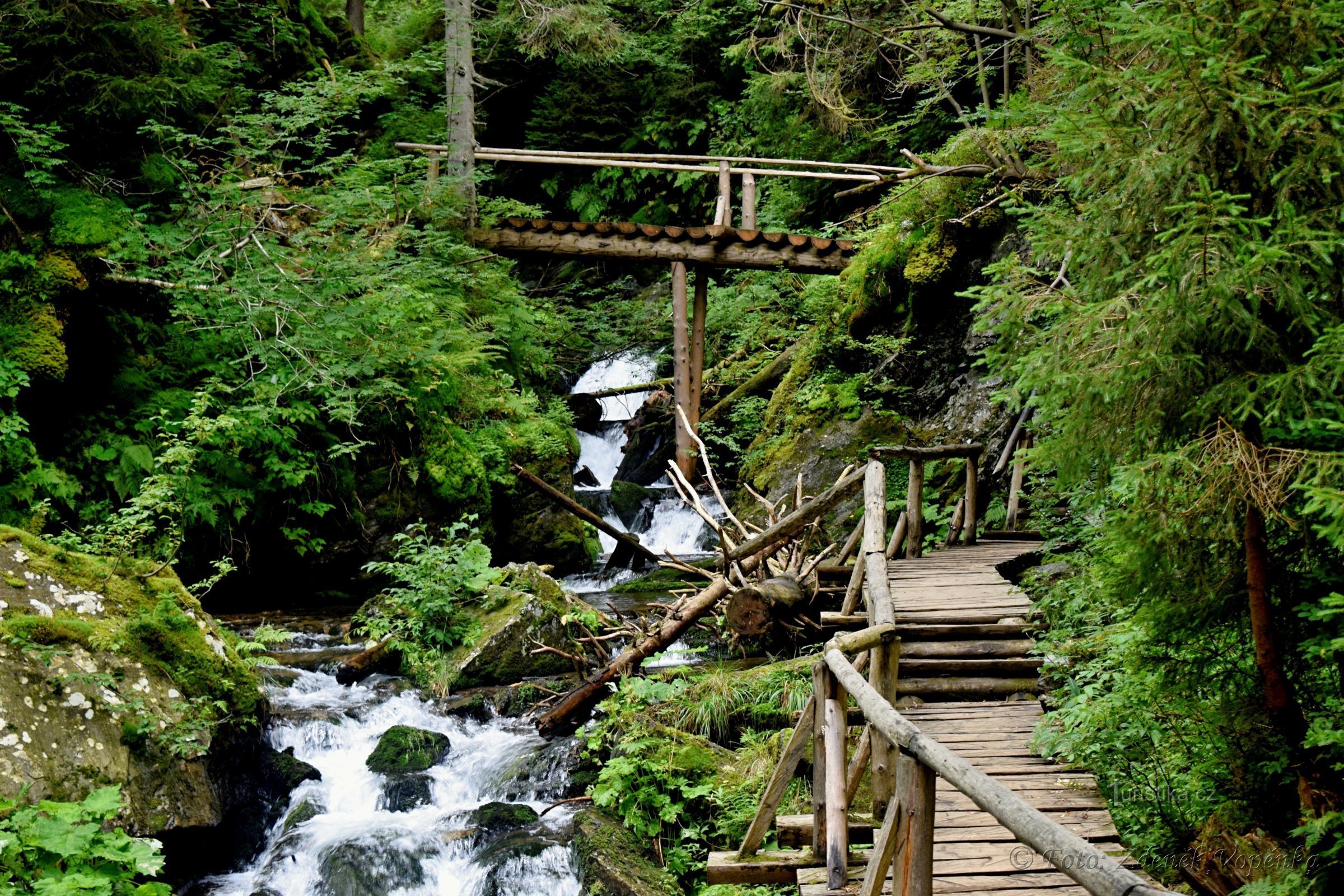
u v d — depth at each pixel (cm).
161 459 781
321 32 1612
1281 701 374
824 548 1027
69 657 574
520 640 852
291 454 989
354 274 1029
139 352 977
